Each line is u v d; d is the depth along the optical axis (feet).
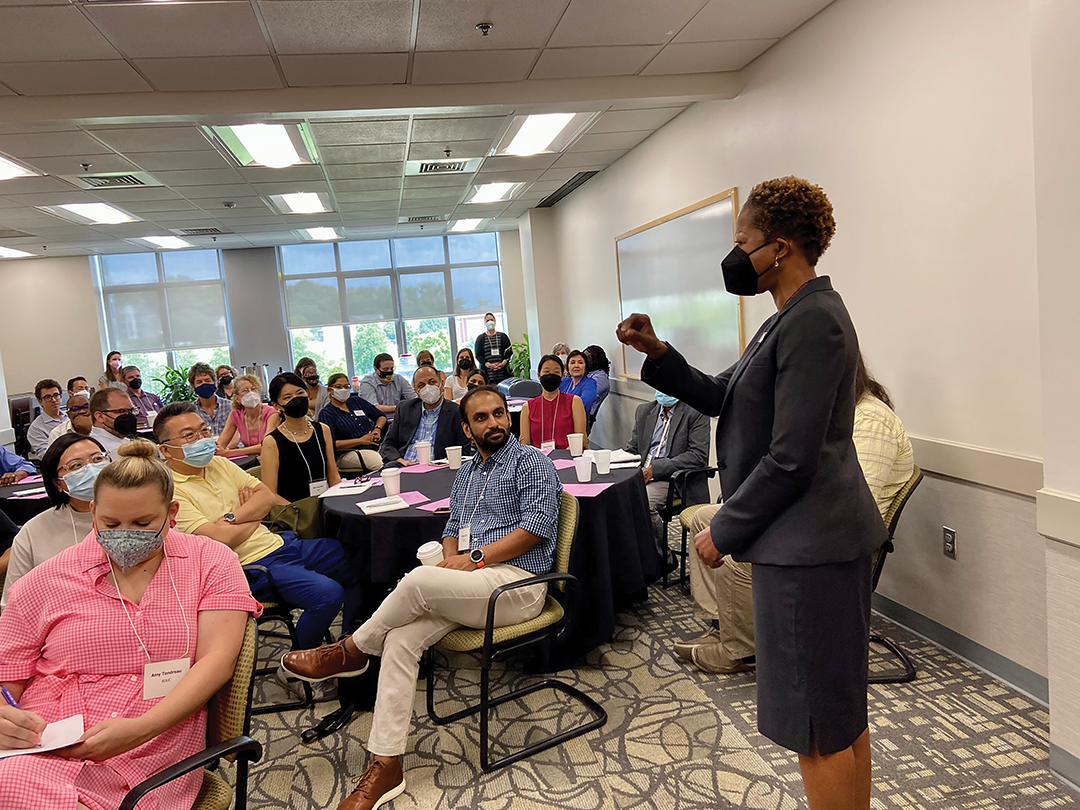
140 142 14.79
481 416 7.93
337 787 6.83
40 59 10.44
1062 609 6.05
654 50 11.86
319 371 35.53
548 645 8.80
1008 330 7.74
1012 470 7.63
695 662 8.68
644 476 10.98
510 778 6.72
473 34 10.73
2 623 4.75
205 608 4.99
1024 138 7.34
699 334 16.26
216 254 34.40
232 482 9.05
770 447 4.45
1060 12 5.51
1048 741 6.74
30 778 3.94
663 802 6.21
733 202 13.89
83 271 32.68
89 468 6.77
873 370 10.05
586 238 24.61
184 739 4.70
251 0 9.07
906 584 9.52
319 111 12.68
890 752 6.70
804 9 10.49
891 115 9.26
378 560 8.69
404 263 35.94
